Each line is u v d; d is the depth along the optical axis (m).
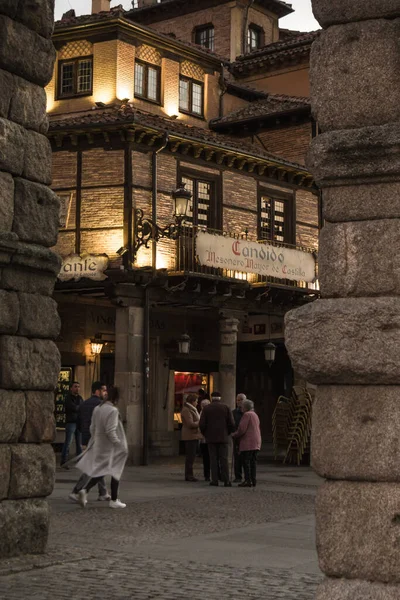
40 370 10.30
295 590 8.73
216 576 9.37
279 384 34.47
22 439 10.06
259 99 35.16
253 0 37.59
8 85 10.18
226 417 19.75
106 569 9.59
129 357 26.28
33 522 10.04
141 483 19.89
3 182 10.04
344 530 5.81
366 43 6.16
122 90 29.12
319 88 6.27
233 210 30.06
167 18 38.81
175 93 31.11
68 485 18.73
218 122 32.88
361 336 5.86
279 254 29.56
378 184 6.06
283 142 33.06
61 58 29.88
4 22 10.13
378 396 5.86
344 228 6.10
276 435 27.72
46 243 10.55
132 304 26.48
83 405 20.22
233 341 29.28
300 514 14.89
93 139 27.34
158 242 27.19
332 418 5.93
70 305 28.41
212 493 18.02
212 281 27.62
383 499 5.75
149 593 8.50
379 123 6.12
